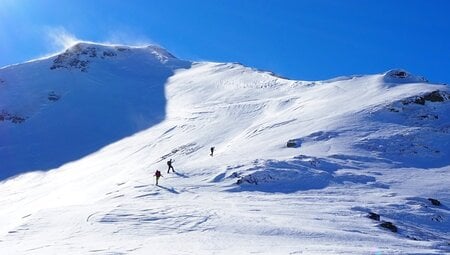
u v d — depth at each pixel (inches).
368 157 2142.0
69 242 924.0
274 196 1551.4
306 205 1411.2
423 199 1608.0
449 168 2101.4
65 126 5027.1
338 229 1104.2
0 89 6289.4
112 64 7126.0
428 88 2960.1
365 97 3075.8
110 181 2511.1
